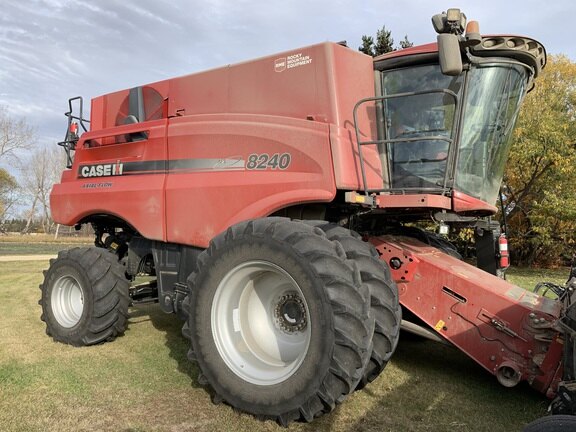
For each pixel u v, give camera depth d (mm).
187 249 4500
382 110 4340
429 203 3635
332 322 2908
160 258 4793
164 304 4738
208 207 4203
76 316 5086
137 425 3070
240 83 4480
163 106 5102
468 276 3852
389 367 4352
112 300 4871
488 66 4059
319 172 3621
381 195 3855
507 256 5445
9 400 3389
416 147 4211
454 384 3939
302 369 2998
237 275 3434
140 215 4711
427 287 3936
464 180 4160
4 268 13312
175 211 4441
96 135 5312
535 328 3441
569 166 13922
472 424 3197
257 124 4031
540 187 15273
